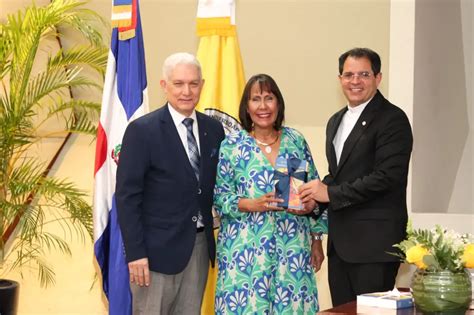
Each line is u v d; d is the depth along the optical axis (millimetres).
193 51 5598
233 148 3627
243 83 4707
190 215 3541
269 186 3543
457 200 5367
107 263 4266
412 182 4973
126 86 4332
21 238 4922
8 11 5555
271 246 3516
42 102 5605
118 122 4312
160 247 3498
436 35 5312
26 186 4793
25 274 5605
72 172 5680
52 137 5746
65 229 5598
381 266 3588
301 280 3545
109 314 4102
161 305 3525
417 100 5074
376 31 5223
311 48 5359
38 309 5551
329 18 5309
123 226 3480
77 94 5754
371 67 3695
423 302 2746
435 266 2756
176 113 3621
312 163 3789
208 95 4551
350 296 3742
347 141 3705
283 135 3686
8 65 4988
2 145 4816
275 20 5402
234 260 3521
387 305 2852
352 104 3771
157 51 5645
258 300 3461
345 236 3666
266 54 5445
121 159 3545
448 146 5414
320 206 3719
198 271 3586
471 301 2875
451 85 5461
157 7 5617
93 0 5602
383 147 3598
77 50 5148
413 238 2875
